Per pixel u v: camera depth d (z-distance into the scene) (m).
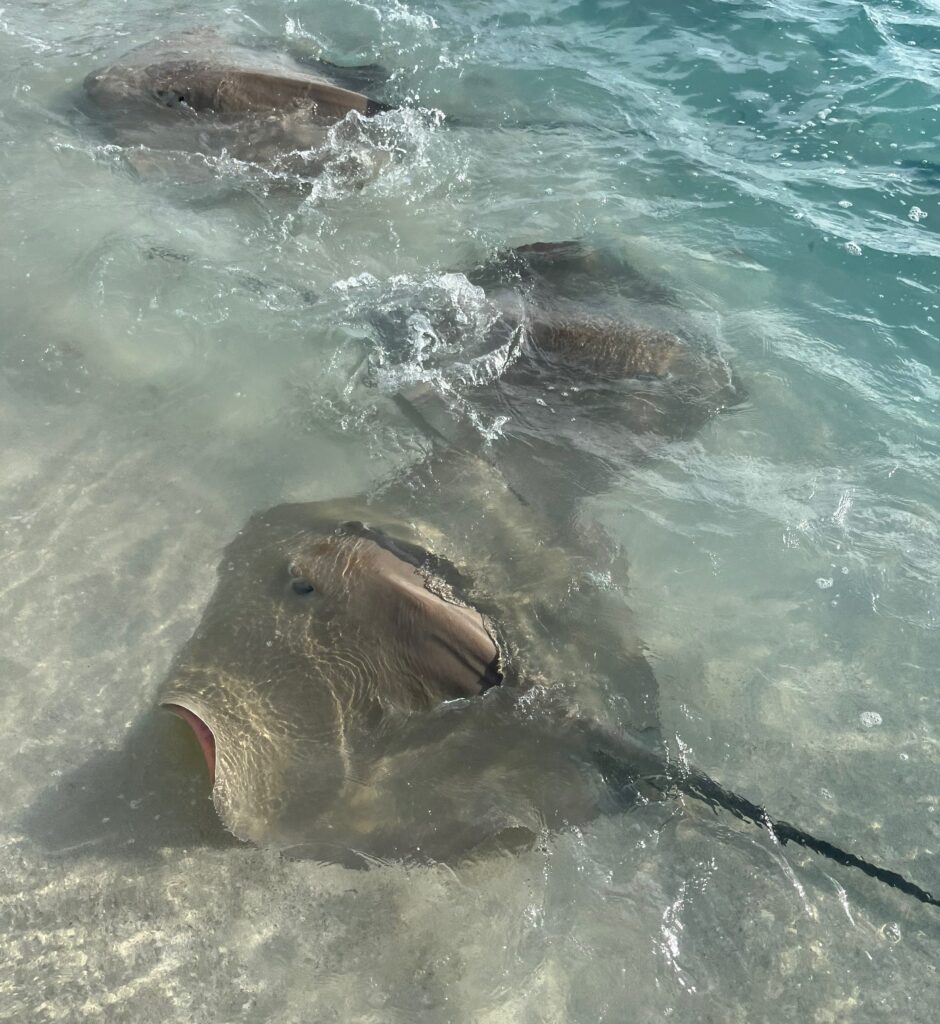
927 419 3.05
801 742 2.24
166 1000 1.79
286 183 3.72
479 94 4.51
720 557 2.61
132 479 2.69
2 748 2.09
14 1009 1.76
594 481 2.75
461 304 3.19
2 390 2.86
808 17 5.15
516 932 1.90
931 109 4.43
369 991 1.83
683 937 1.92
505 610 2.28
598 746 2.09
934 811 2.13
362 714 2.04
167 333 3.10
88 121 3.89
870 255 3.64
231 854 1.98
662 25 5.11
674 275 3.50
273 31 4.82
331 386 2.98
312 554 2.27
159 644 2.31
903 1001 1.86
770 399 3.07
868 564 2.62
